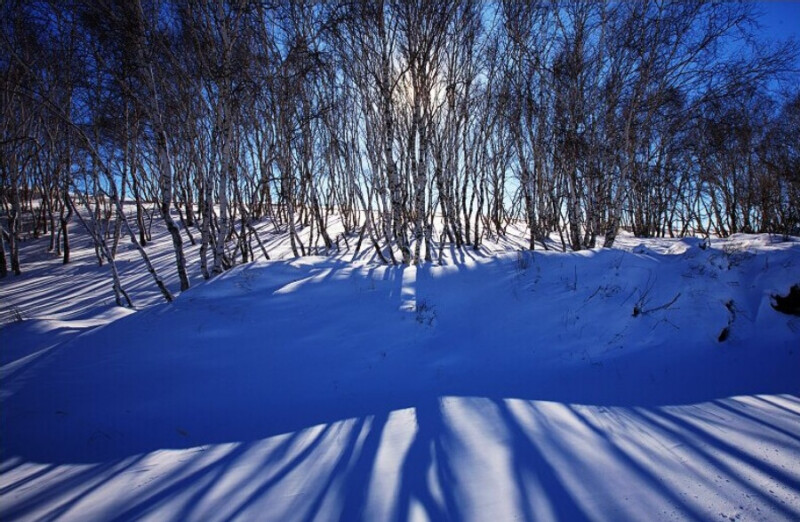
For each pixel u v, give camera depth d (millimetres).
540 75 12367
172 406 4961
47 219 19094
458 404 4750
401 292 8438
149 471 3654
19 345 6637
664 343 6504
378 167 13641
